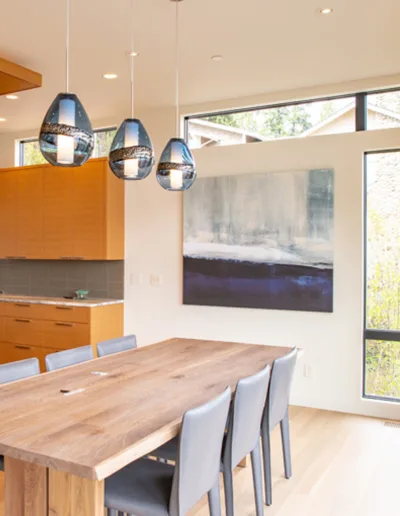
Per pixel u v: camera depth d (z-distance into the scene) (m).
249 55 3.79
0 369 2.48
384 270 4.36
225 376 2.55
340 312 4.40
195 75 4.21
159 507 1.87
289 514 2.68
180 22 3.26
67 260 5.78
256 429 2.46
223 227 4.84
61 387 2.30
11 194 5.79
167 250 5.18
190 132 5.14
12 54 3.75
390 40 3.53
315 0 2.98
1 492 2.83
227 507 2.28
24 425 1.78
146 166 2.68
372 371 4.39
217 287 4.87
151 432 1.72
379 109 4.36
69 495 1.70
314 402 4.50
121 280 5.43
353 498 2.86
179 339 3.71
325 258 4.42
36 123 5.69
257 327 4.73
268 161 4.70
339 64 3.98
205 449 1.91
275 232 4.61
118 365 2.78
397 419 4.21
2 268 6.13
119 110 5.23
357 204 4.33
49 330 5.18
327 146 4.45
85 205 5.29
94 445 1.59
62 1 2.97
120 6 3.04
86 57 3.81
